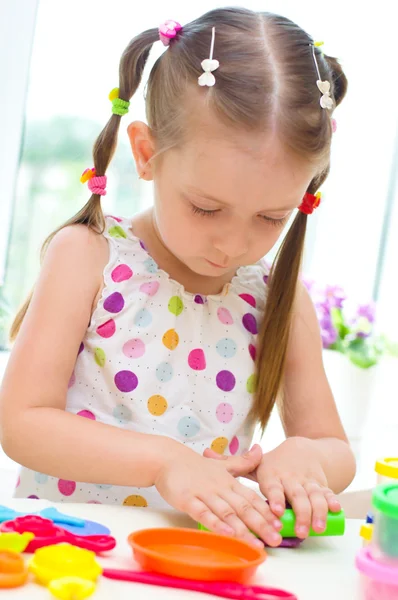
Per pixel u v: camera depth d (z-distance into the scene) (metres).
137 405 1.21
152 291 1.24
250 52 1.11
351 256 2.53
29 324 1.17
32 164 2.07
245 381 1.27
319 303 2.08
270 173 1.05
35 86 2.04
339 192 2.49
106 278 1.22
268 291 1.31
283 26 1.17
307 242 2.49
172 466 1.01
